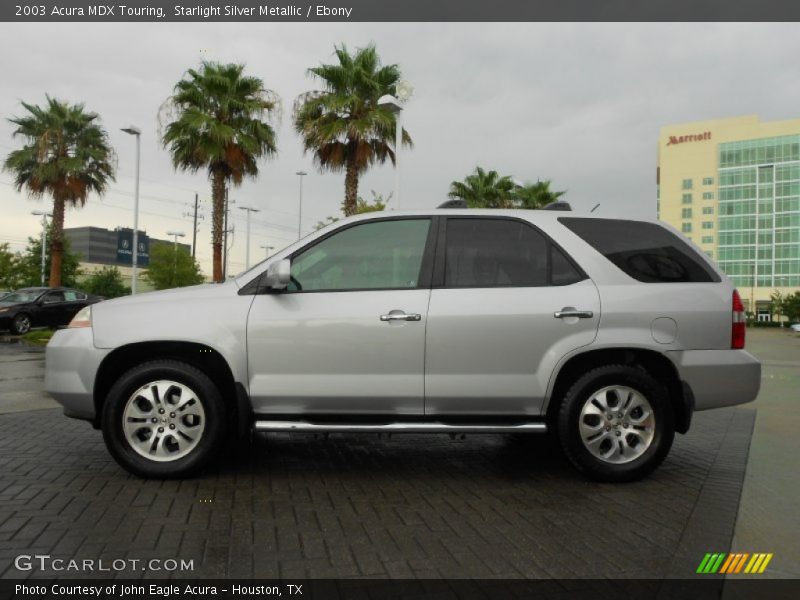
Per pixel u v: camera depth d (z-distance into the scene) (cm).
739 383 472
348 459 550
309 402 462
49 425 685
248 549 346
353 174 2058
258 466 522
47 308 2259
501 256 482
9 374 1188
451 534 372
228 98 2189
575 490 462
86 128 2842
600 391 471
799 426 738
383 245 485
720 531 380
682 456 577
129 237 5306
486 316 461
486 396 463
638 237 492
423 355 459
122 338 460
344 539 363
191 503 421
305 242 487
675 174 11012
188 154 2212
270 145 2306
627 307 468
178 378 465
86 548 345
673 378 481
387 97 1587
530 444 614
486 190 3422
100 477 478
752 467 535
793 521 399
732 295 480
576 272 477
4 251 4703
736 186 10525
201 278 4597
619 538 368
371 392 460
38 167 2761
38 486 454
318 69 2038
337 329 460
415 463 539
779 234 10212
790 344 3234
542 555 343
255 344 461
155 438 469
